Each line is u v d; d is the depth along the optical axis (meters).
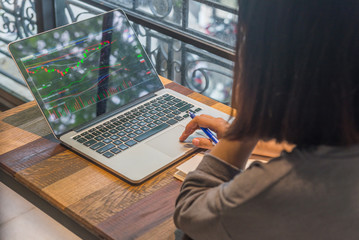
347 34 0.58
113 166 1.16
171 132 1.29
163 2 1.87
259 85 0.66
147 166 1.16
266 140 0.71
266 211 0.66
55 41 1.35
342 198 0.64
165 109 1.39
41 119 1.38
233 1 1.65
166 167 1.18
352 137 0.62
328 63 0.59
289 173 0.65
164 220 1.02
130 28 1.50
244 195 0.67
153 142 1.25
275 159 0.68
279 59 0.63
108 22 1.45
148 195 1.09
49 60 1.33
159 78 1.51
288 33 0.61
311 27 0.59
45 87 1.30
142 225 1.00
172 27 1.89
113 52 1.44
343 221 0.65
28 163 1.19
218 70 1.81
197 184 0.83
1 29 2.59
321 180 0.64
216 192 0.74
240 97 0.69
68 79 1.34
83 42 1.39
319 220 0.65
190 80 1.93
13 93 2.66
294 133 0.65
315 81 0.61
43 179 1.13
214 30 1.76
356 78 0.60
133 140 1.25
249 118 0.69
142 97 1.44
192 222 0.76
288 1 0.60
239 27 0.68
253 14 0.63
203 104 1.43
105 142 1.25
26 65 1.29
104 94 1.39
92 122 1.33
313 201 0.64
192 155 1.22
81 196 1.08
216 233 0.72
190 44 1.84
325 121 0.62
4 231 1.40
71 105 1.32
